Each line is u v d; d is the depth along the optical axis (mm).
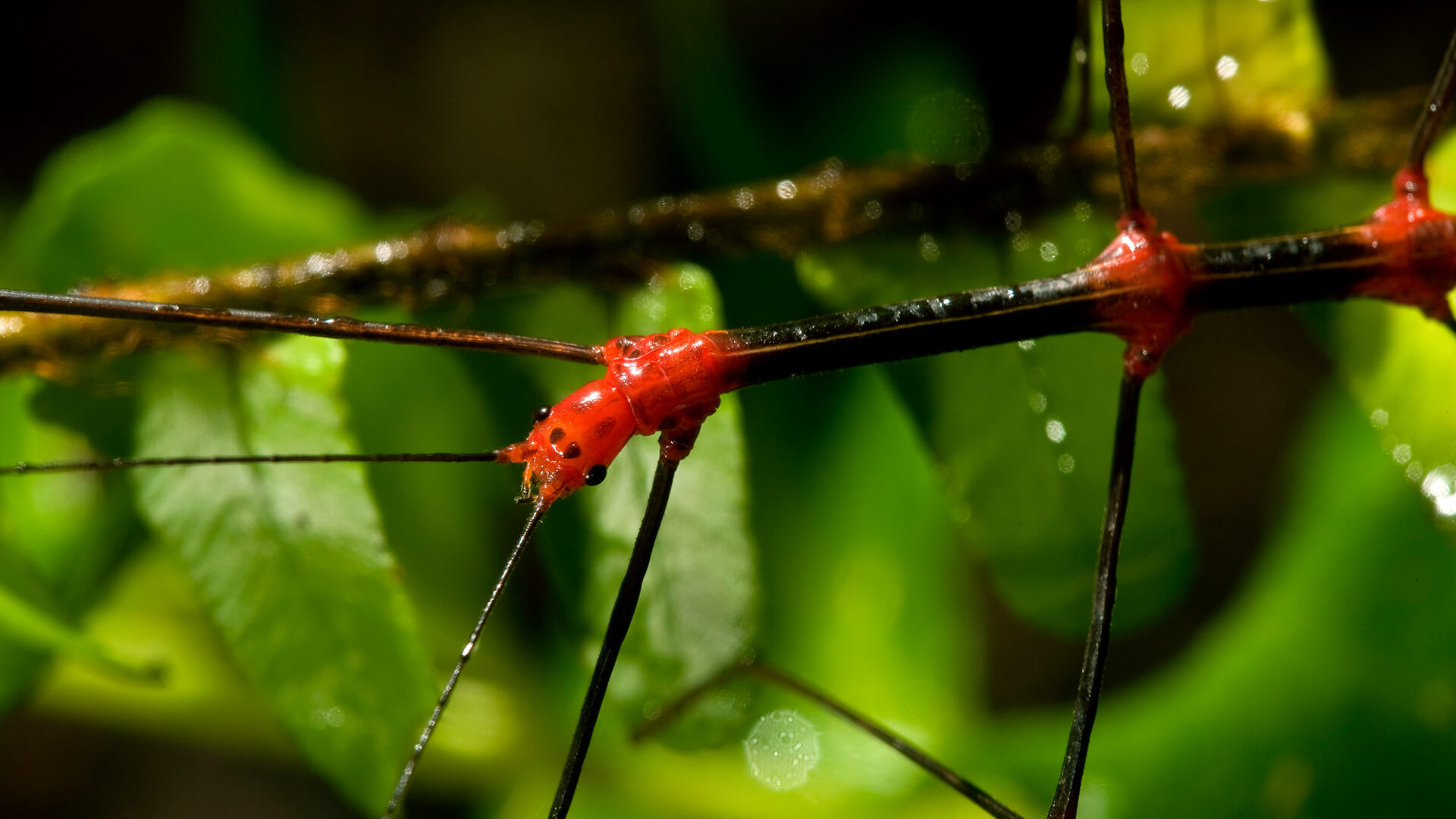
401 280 156
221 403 153
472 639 145
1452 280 154
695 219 157
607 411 148
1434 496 156
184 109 178
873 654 168
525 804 165
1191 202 161
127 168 160
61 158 166
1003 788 165
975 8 180
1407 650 163
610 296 158
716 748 156
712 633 154
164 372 154
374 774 151
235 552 152
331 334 146
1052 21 176
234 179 162
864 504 169
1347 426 168
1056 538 158
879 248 159
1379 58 180
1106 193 159
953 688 167
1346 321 158
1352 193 160
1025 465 158
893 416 170
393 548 166
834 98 182
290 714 151
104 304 144
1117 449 152
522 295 159
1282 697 164
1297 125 159
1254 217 161
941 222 159
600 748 165
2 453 164
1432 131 154
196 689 166
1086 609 158
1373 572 164
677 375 148
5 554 154
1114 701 170
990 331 152
